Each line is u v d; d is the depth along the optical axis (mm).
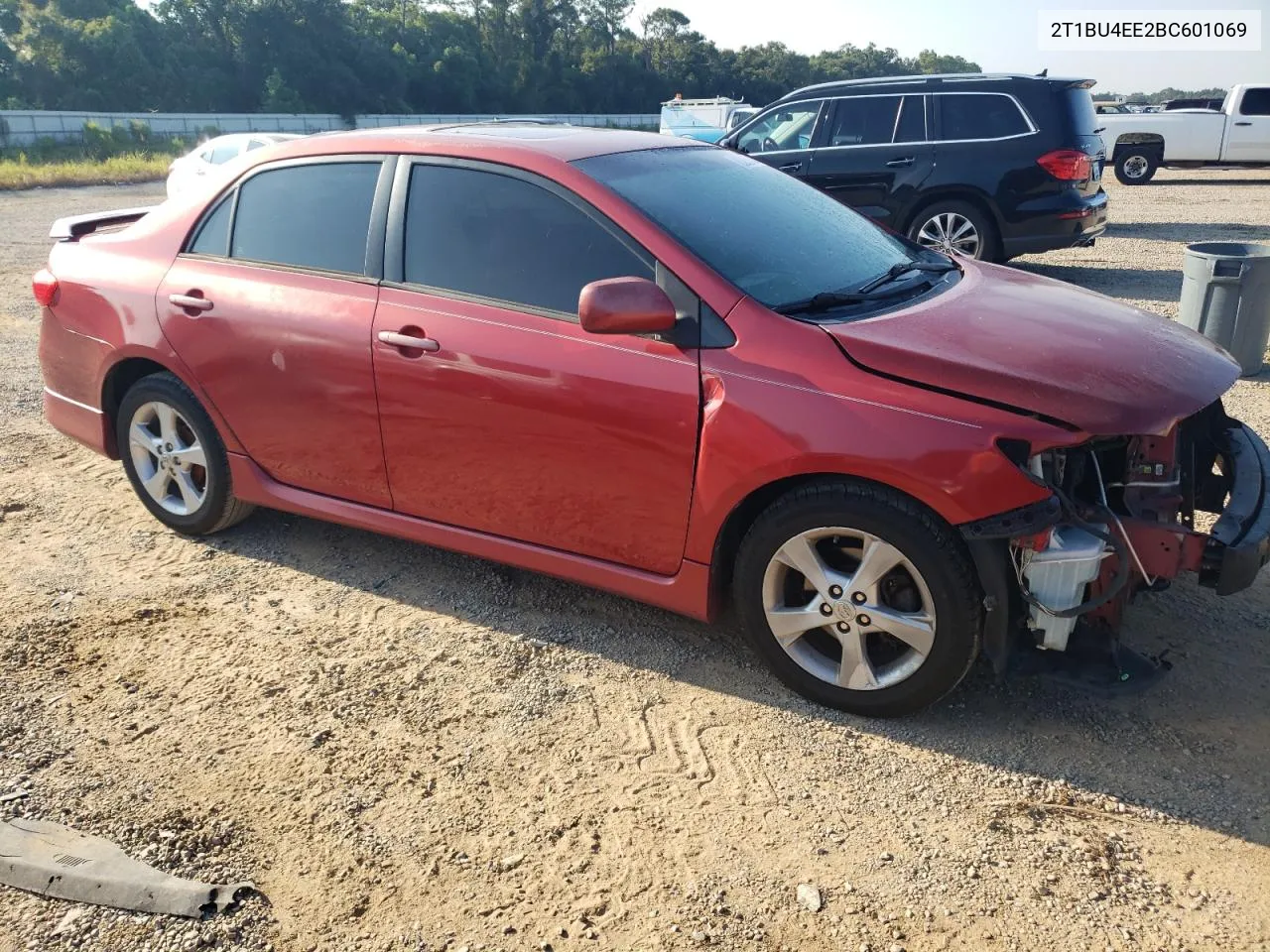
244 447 4172
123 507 4922
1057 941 2318
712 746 3041
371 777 2926
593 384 3246
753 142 11023
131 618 3848
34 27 69062
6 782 2910
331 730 3150
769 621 3195
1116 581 2840
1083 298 3684
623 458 3250
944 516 2785
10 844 2662
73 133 45062
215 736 3127
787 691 3311
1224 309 6438
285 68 78500
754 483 3031
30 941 2377
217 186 4246
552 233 3424
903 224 10078
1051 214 9430
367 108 83125
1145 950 2287
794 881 2518
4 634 3723
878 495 2893
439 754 3029
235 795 2857
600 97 99625
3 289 10641
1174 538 2834
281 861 2611
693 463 3133
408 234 3697
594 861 2598
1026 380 2807
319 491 4074
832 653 3230
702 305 3141
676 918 2410
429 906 2463
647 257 3244
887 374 2891
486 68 93562
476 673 3453
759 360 3027
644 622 3771
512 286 3467
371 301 3711
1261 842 2602
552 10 97938
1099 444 2918
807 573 3074
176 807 2809
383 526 3920
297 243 3969
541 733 3121
